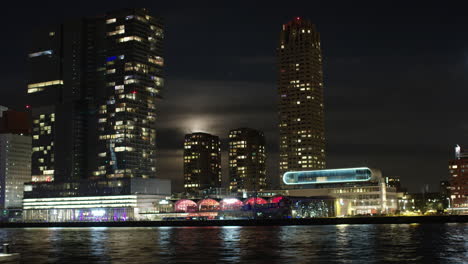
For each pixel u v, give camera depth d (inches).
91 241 6491.1
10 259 2694.4
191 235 7519.7
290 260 3941.9
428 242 5354.3
